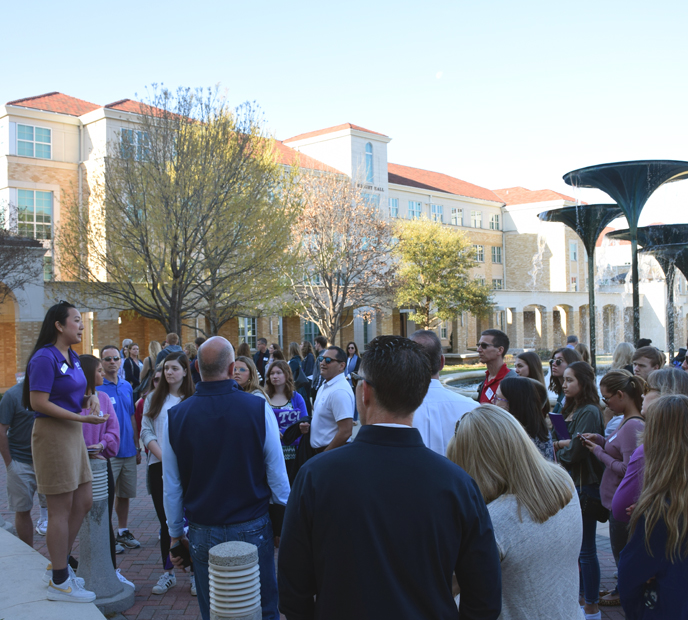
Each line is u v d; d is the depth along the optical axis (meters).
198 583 3.74
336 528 2.03
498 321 56.22
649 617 2.81
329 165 45.47
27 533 6.30
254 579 3.24
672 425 2.79
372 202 35.16
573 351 6.08
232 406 3.77
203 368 3.86
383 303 35.97
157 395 5.72
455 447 2.67
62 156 34.28
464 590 2.16
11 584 4.97
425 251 39.66
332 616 2.03
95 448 5.07
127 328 31.97
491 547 2.15
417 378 2.22
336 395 5.71
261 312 24.12
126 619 4.78
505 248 62.84
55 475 4.52
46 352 4.48
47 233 33.44
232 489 3.70
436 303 39.44
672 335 18.14
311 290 31.59
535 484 2.47
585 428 4.71
